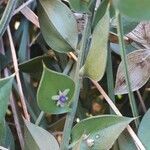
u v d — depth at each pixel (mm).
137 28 169
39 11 164
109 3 150
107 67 164
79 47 164
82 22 169
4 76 183
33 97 179
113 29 171
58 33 161
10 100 174
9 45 186
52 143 153
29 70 177
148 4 109
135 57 165
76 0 156
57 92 150
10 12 161
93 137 153
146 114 156
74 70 170
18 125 171
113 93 165
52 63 178
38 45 192
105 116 152
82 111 175
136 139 156
